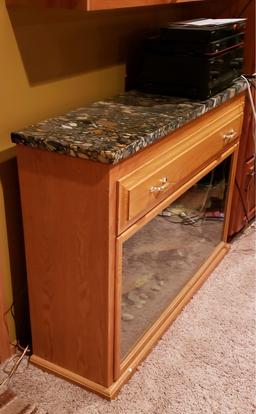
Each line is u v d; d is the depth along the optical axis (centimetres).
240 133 211
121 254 138
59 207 135
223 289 210
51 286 149
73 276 142
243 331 185
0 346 164
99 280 138
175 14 208
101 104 163
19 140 131
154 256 169
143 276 167
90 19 161
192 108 158
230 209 231
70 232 136
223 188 215
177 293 198
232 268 225
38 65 146
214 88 170
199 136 167
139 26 187
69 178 128
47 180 133
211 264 221
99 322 144
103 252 133
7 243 155
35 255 148
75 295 145
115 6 126
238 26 180
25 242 148
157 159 141
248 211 255
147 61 174
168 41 167
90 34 163
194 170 172
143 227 152
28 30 139
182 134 153
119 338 151
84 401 152
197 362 169
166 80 172
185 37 163
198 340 180
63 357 159
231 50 178
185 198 179
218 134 183
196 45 162
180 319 190
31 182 137
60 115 153
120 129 136
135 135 130
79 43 159
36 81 147
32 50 142
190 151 162
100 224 129
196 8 208
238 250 240
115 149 119
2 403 150
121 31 178
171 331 184
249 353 174
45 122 143
